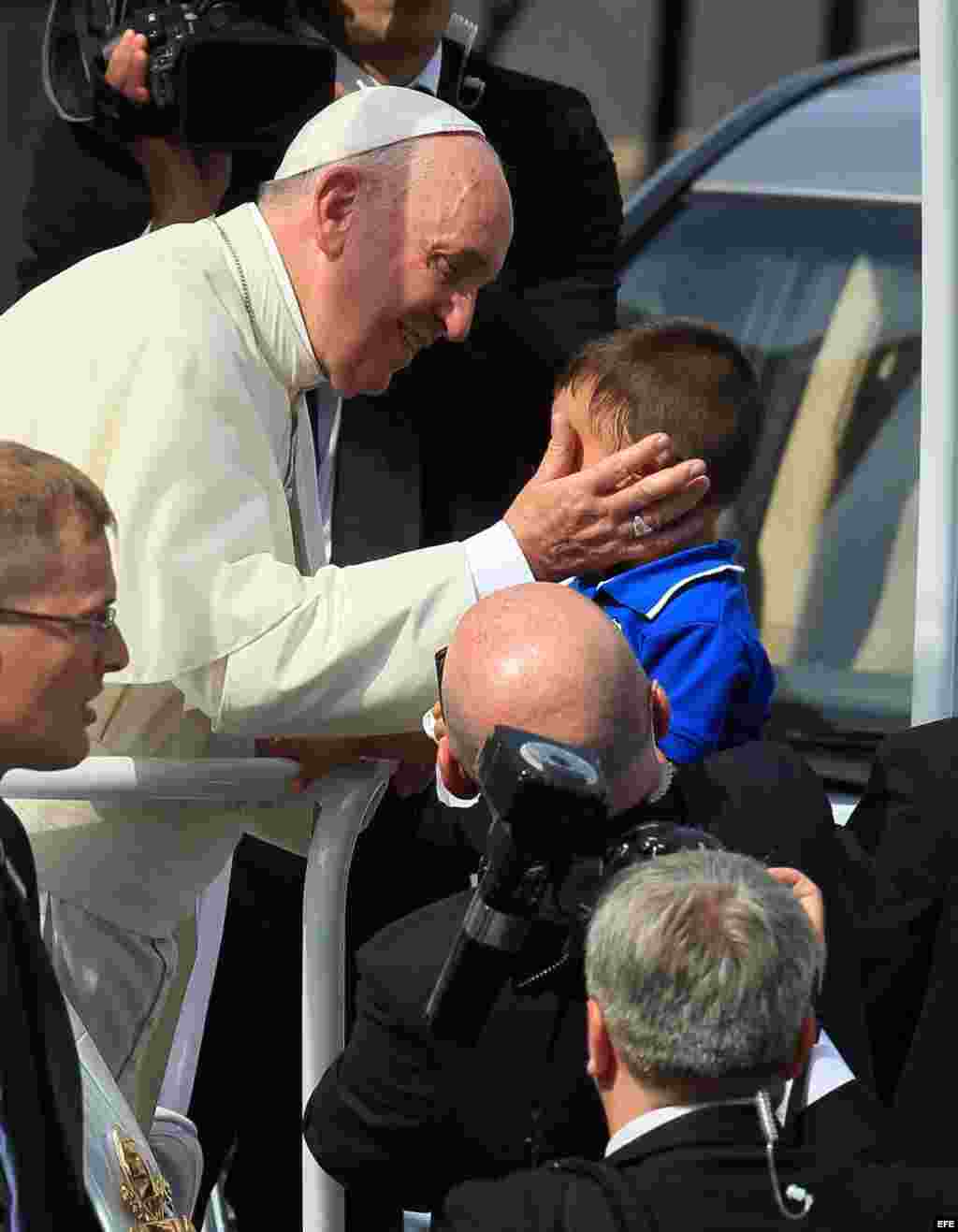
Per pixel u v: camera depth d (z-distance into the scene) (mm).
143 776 9852
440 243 10195
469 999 7746
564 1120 8125
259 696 9773
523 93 13172
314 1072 10328
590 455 10609
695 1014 6871
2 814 7746
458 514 12719
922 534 11797
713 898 6973
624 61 28438
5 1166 7242
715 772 8922
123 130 11898
